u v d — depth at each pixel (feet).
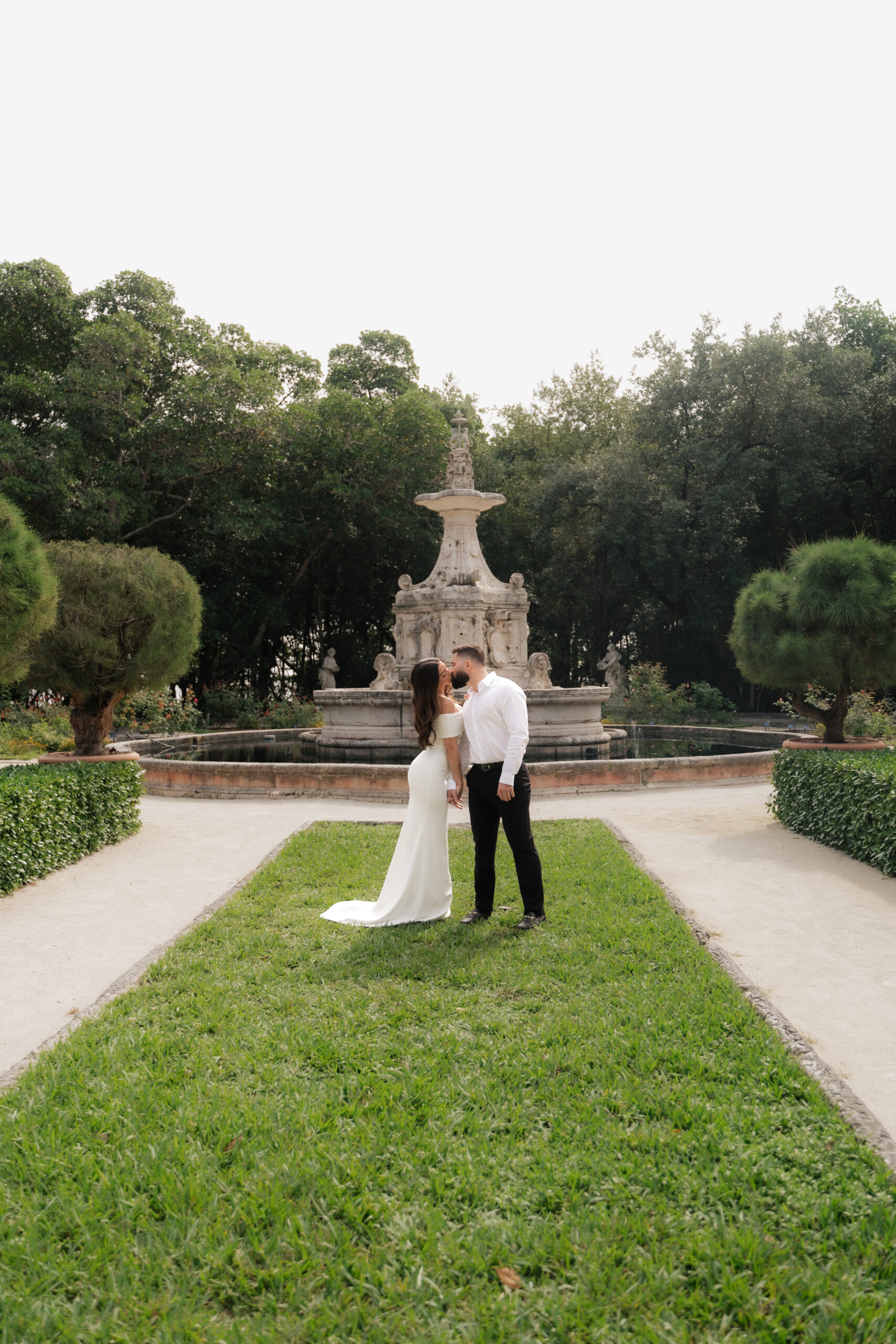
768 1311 7.19
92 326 86.22
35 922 18.84
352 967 15.46
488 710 18.45
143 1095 10.57
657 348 108.47
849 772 24.72
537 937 17.06
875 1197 8.47
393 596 124.57
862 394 101.55
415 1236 8.09
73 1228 8.27
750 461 100.12
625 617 127.13
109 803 27.45
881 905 19.51
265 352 103.65
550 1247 7.92
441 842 18.71
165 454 90.63
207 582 109.09
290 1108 10.27
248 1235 8.12
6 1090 10.82
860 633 31.32
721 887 21.16
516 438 130.41
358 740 51.24
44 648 30.96
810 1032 12.44
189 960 15.72
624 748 57.26
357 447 98.94
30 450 80.28
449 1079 11.00
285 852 25.34
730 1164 9.05
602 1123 9.91
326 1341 6.94
